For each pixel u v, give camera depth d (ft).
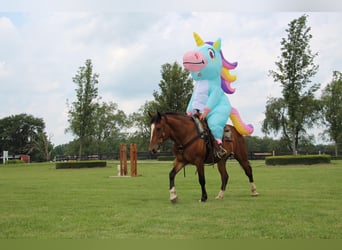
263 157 128.77
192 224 19.88
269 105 162.20
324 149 189.67
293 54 90.68
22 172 85.92
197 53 32.14
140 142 211.00
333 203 26.73
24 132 264.52
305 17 89.97
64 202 29.01
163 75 150.92
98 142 212.84
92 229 19.19
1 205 27.58
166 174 65.72
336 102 151.23
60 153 346.13
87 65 120.26
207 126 29.94
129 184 45.24
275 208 24.54
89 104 121.08
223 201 28.27
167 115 27.22
